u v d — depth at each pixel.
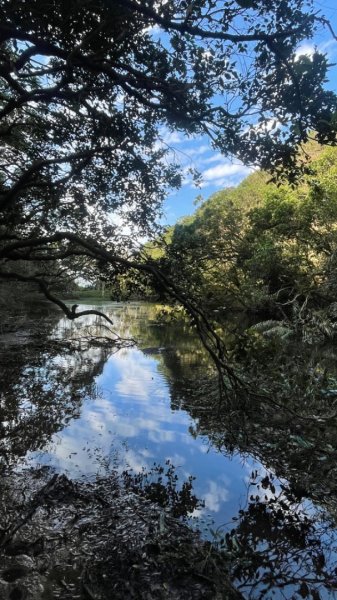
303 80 3.20
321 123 3.32
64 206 5.97
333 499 4.59
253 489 4.74
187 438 6.23
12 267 17.20
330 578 3.29
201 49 3.59
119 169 5.68
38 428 6.49
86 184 5.95
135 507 4.16
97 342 16.30
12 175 6.74
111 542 3.53
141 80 3.72
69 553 3.35
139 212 6.12
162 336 19.33
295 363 8.74
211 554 3.49
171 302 5.21
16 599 2.81
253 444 5.91
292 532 3.93
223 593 3.03
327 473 5.08
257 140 3.76
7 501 4.11
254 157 3.87
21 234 6.54
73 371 11.03
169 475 5.00
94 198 6.06
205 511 4.21
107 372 11.05
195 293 5.21
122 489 4.54
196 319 4.81
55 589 2.94
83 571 3.14
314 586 3.18
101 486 4.58
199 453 5.69
